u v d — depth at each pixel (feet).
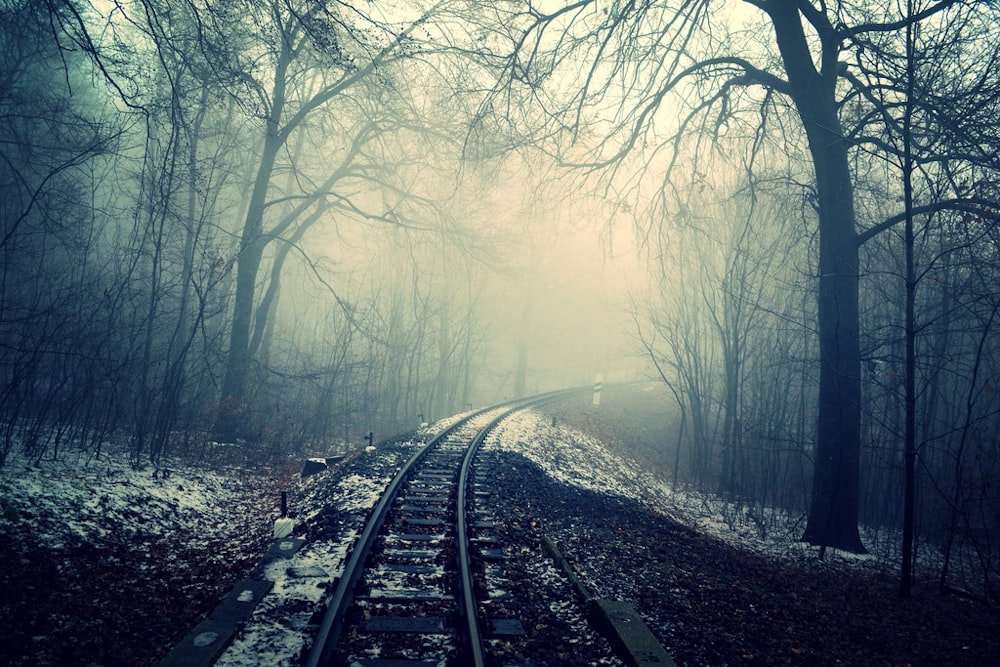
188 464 40.75
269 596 19.08
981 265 38.14
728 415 61.62
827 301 39.01
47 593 19.35
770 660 18.17
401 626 16.89
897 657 20.11
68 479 28.76
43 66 51.85
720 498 58.49
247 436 55.77
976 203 30.86
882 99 33.58
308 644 15.90
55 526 23.79
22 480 26.48
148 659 16.03
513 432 59.98
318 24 31.89
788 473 61.72
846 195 38.68
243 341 58.34
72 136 48.29
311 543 24.52
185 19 37.93
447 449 48.08
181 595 20.99
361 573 20.72
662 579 24.44
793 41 39.42
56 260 52.54
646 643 16.26
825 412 38.99
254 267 59.21
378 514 26.89
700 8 41.73
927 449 50.29
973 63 31.60
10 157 48.01
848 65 38.93
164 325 59.31
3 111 46.34
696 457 73.77
